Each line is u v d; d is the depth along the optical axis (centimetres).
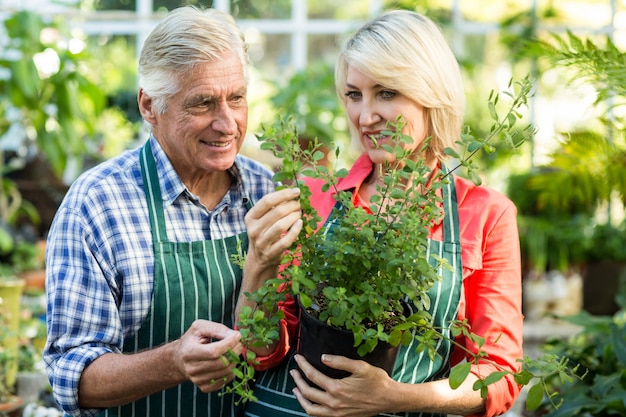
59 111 585
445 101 202
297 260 185
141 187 212
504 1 749
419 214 181
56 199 756
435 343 198
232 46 198
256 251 183
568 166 362
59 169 604
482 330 198
